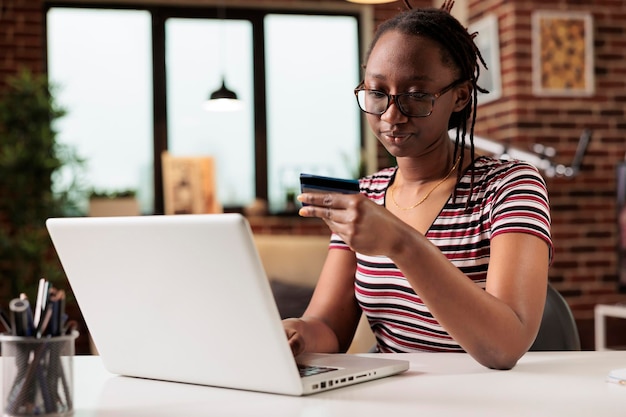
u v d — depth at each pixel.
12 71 5.94
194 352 1.14
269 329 1.04
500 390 1.09
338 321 1.69
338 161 6.46
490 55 5.45
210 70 6.30
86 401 1.08
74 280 1.22
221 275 1.04
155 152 6.20
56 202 5.66
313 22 6.44
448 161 1.63
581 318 5.39
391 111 1.49
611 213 5.44
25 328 0.97
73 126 6.12
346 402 1.03
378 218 1.13
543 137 5.30
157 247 1.08
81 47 6.14
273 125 6.39
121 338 1.22
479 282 1.54
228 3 6.26
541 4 5.32
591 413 0.95
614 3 5.46
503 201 1.44
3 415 0.97
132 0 6.15
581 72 5.37
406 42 1.49
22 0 5.97
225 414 0.98
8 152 5.48
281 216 6.25
